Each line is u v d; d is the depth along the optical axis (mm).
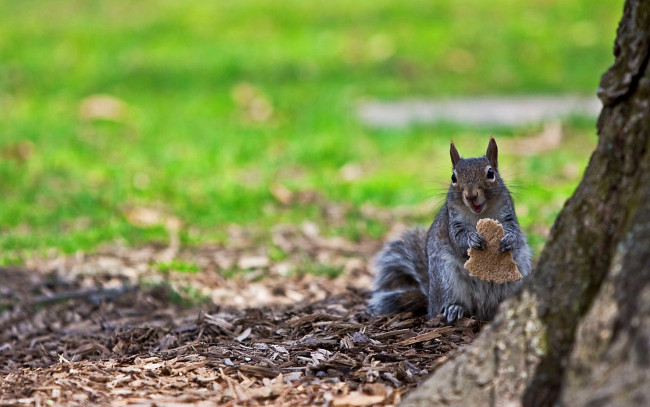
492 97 21453
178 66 25047
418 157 16922
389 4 30547
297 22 29219
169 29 29266
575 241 5180
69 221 13695
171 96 22422
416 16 29031
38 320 9461
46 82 24062
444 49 25484
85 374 6730
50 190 15320
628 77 5102
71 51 27078
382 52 25328
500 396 5129
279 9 30859
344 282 10648
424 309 8484
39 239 12570
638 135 5039
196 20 30250
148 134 19266
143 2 32969
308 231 13062
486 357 5277
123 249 12219
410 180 15430
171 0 33156
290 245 12391
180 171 16484
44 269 11250
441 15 28953
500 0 30281
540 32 26812
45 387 6387
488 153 8133
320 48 26125
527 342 5168
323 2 31344
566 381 4789
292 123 19656
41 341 8781
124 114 20953
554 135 17562
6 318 9531
